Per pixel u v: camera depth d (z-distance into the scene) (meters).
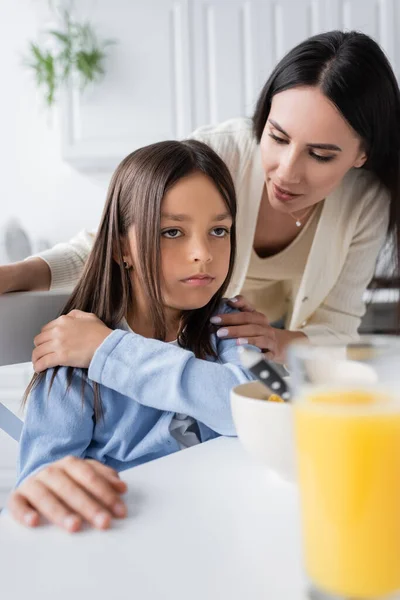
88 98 2.87
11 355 0.92
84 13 2.84
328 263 1.45
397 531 0.36
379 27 2.73
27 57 3.27
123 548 0.46
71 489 0.53
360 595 0.37
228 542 0.47
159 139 2.85
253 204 1.36
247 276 1.50
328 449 0.37
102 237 1.04
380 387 0.39
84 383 0.91
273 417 0.56
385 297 2.27
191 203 0.95
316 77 1.09
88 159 2.93
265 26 2.77
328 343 0.40
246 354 0.55
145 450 0.90
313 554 0.38
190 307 0.98
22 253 3.00
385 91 1.15
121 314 1.02
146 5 2.80
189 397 0.83
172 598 0.39
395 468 0.36
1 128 3.33
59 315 1.02
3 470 2.62
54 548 0.47
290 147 1.13
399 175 1.33
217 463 0.65
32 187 3.33
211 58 2.81
